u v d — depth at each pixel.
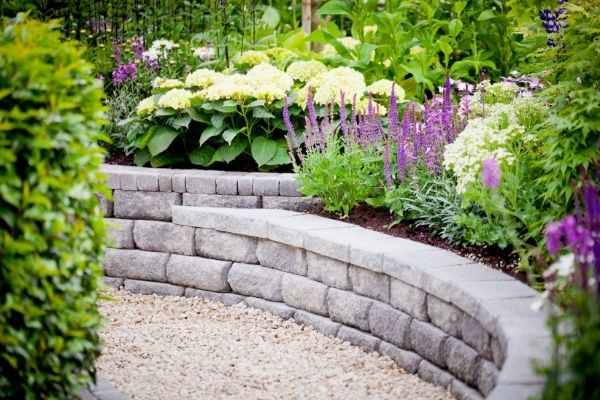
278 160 6.80
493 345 4.02
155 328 5.73
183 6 9.77
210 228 6.23
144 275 6.54
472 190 4.98
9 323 3.46
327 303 5.43
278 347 5.30
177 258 6.39
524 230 5.09
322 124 6.17
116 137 7.48
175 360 5.10
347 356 5.07
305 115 6.91
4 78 3.49
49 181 3.46
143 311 6.12
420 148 5.87
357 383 4.69
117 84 8.04
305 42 8.53
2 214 3.39
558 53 5.51
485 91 6.24
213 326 5.75
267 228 5.84
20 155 3.49
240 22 9.09
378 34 8.08
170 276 6.42
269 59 8.10
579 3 5.44
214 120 6.84
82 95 3.79
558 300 3.71
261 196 6.37
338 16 11.00
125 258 6.59
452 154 5.11
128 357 5.14
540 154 5.23
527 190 5.05
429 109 5.88
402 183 5.75
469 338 4.29
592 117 4.82
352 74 6.90
